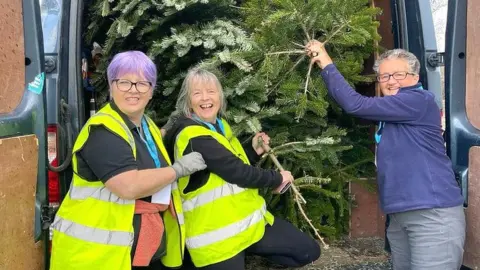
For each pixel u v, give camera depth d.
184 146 2.26
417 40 2.87
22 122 2.02
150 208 2.05
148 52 2.77
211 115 2.38
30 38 2.13
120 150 1.92
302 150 2.68
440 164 2.28
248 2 2.73
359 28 2.56
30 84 2.13
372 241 3.37
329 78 2.42
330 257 3.10
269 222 2.53
